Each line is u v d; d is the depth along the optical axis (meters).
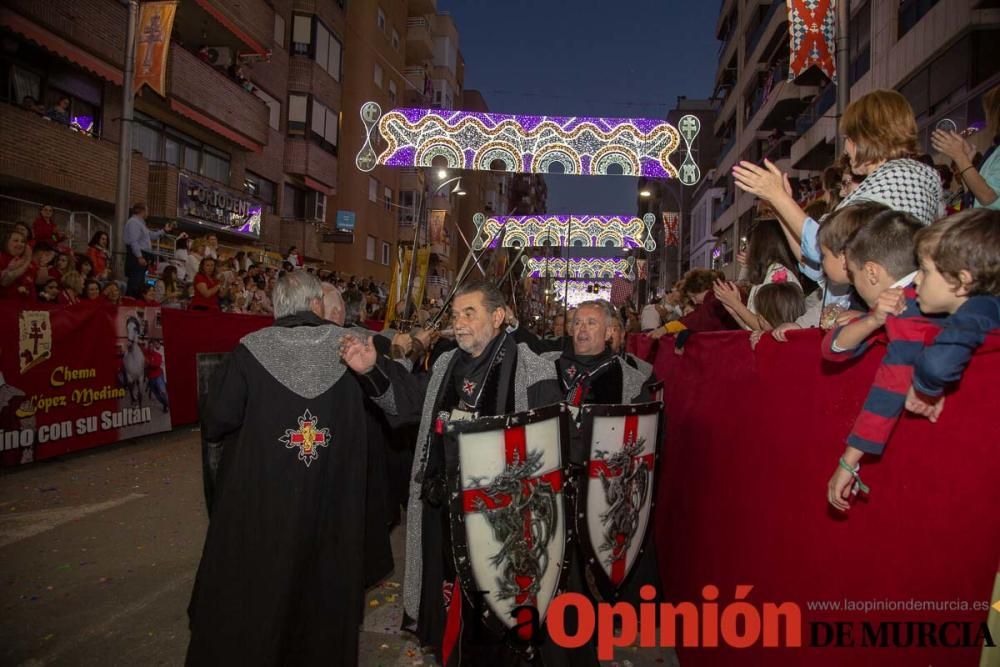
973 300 1.52
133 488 6.12
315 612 2.89
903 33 15.12
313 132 24.80
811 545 2.02
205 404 2.95
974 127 11.97
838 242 2.18
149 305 8.18
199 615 2.75
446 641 2.95
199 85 17.42
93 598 3.91
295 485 2.83
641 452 3.19
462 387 3.11
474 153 7.90
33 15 13.02
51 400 6.68
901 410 1.60
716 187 43.78
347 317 5.48
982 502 1.42
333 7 25.83
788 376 2.29
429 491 3.02
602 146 7.89
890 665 1.64
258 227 20.59
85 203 15.18
